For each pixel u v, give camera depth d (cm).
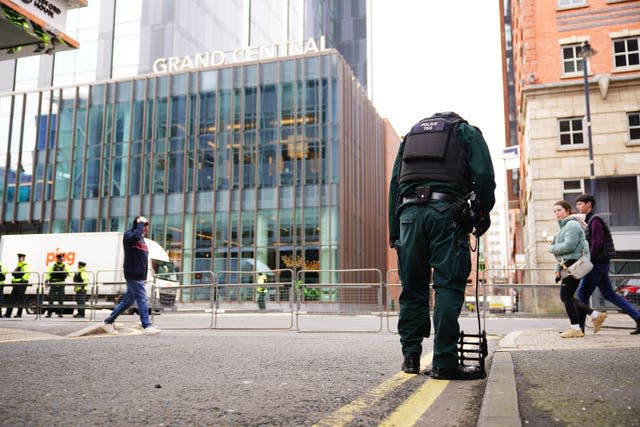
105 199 3791
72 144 3891
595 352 501
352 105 3919
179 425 273
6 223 3947
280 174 3550
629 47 2553
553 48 2638
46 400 330
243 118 3659
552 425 252
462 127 416
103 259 2420
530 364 433
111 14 4447
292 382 399
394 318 1421
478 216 404
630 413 267
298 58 3641
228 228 3559
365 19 7994
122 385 383
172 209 3662
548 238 2506
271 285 1292
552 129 2567
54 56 4512
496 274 1270
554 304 1210
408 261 418
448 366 405
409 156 419
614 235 2433
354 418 292
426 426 277
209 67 3769
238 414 298
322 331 1102
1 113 4044
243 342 727
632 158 2448
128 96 3866
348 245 3588
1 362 493
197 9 4591
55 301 1703
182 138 3728
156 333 934
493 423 254
